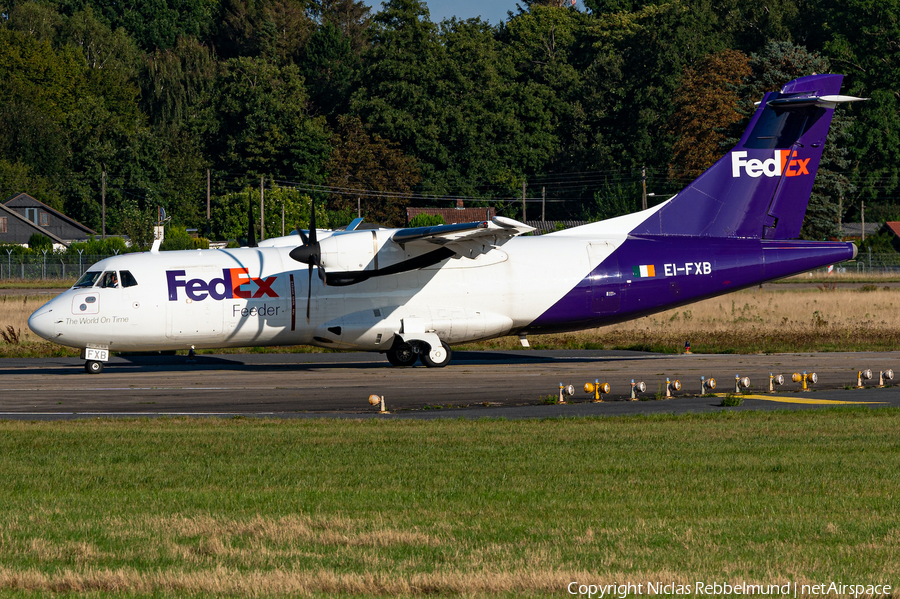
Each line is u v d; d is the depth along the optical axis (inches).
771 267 3818.9
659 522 1268.5
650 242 3821.4
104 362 3553.2
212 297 3526.1
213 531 1229.1
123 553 1133.1
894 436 1984.5
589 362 3848.4
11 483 1537.9
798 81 3841.0
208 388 2987.2
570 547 1149.7
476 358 4121.6
